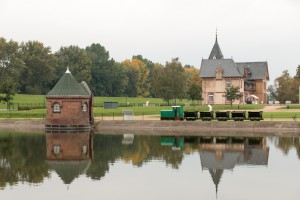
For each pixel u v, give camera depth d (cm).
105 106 8338
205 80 11706
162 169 2705
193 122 5284
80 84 5641
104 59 18362
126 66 18762
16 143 3925
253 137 4434
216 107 8762
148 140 4159
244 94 11819
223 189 2205
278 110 7844
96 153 3328
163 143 3938
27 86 14812
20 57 14312
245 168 2752
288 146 3738
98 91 17450
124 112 5928
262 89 12725
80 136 4547
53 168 2734
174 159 3069
